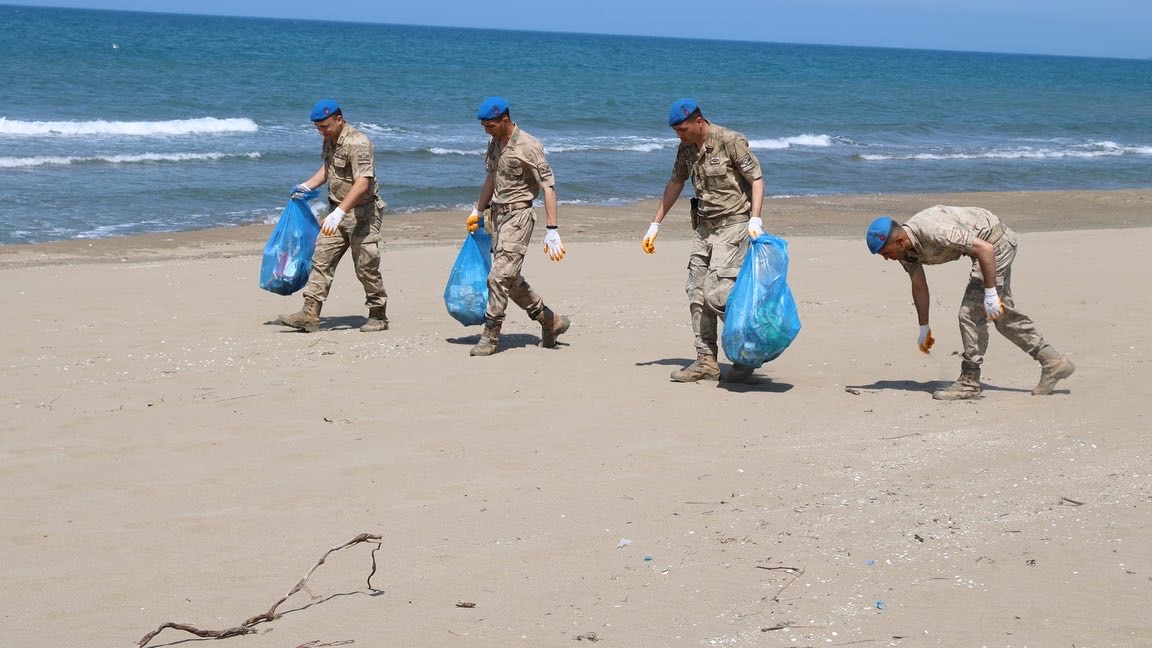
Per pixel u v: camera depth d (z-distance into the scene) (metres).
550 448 6.21
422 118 39.78
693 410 6.95
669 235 18.59
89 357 8.55
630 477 5.71
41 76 45.00
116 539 4.97
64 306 10.62
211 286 11.93
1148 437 6.08
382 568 4.61
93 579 4.53
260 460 6.05
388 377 7.85
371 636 3.97
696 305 7.63
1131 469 5.55
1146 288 10.77
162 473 5.86
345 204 9.10
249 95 43.06
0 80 42.38
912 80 96.44
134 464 6.01
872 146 39.09
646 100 53.59
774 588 4.32
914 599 4.17
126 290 11.61
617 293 11.44
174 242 16.70
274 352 8.69
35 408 7.13
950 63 169.50
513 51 116.75
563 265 13.54
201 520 5.19
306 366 8.21
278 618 4.12
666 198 7.76
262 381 7.77
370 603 4.26
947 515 5.03
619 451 6.14
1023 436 6.21
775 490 5.47
